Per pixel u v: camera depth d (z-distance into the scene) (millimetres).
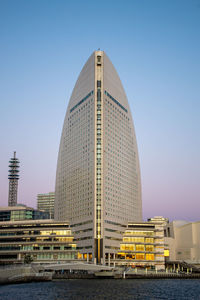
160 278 173500
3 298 85938
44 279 138000
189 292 105938
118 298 89562
